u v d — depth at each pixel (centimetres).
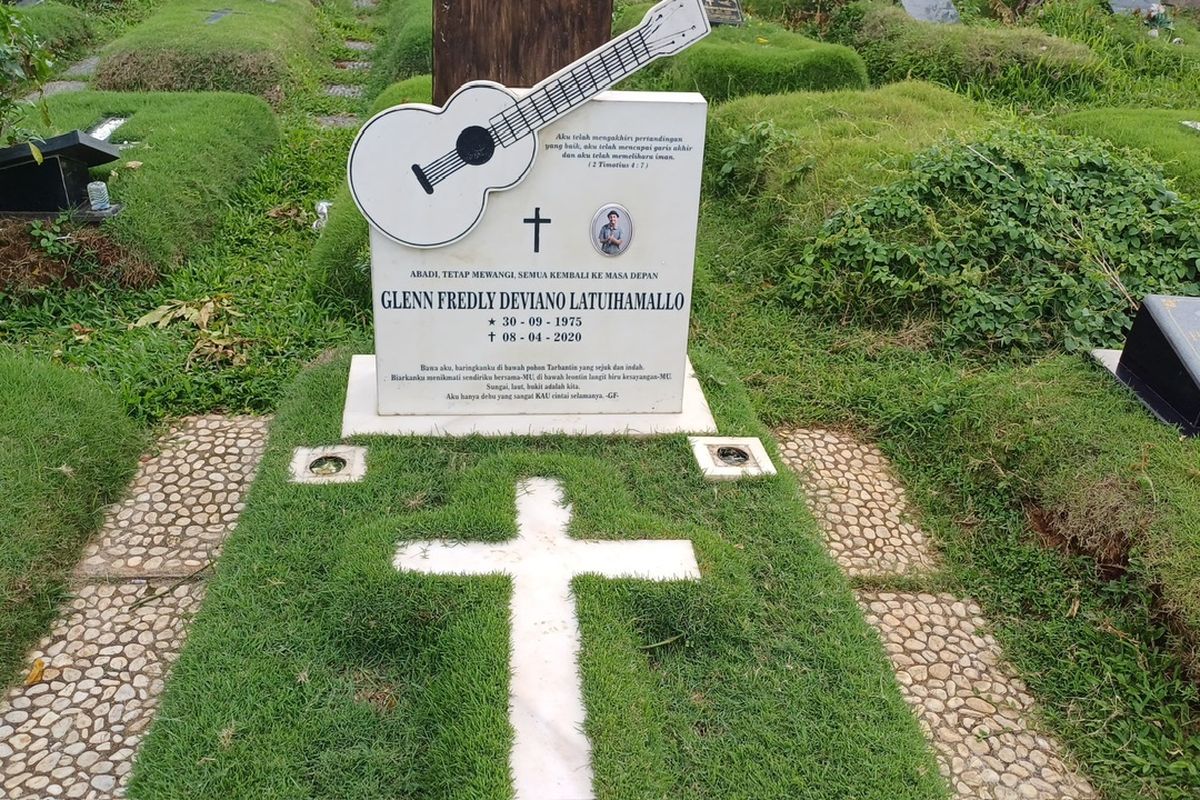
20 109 557
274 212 612
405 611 288
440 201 343
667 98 342
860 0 1137
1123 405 387
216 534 338
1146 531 323
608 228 355
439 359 373
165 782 243
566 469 351
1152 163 565
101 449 357
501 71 439
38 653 287
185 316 469
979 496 373
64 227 497
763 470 365
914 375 444
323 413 385
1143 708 288
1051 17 1133
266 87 863
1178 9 1315
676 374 388
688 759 257
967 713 288
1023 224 500
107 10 1148
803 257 511
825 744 263
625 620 291
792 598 311
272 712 263
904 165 556
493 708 254
